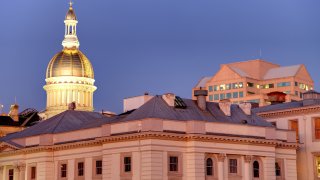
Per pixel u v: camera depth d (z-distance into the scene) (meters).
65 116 91.62
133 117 74.12
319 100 92.56
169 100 76.06
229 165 74.81
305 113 90.31
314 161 88.50
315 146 88.62
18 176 86.88
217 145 73.88
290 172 82.00
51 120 92.44
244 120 79.75
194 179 71.00
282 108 94.50
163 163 70.00
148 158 69.31
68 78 151.00
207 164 73.19
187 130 72.19
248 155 76.25
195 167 71.25
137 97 87.38
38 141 84.88
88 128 79.69
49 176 82.81
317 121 89.12
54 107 149.25
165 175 69.88
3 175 90.25
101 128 76.25
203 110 78.56
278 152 81.19
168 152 70.62
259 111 96.31
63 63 152.00
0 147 90.62
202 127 72.62
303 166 89.44
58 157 83.00
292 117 91.69
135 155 70.81
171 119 71.94
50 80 151.75
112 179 72.88
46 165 82.94
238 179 75.00
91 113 95.25
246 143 76.31
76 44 158.88
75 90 151.25
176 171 71.06
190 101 79.31
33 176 85.12
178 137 71.19
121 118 78.06
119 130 73.19
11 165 88.56
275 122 93.56
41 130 89.25
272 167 78.56
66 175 81.25
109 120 80.12
